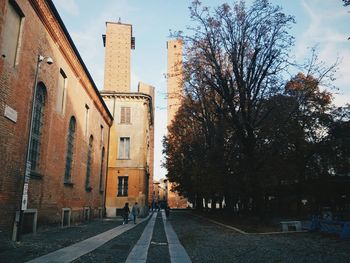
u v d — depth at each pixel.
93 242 14.45
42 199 18.52
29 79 16.17
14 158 14.76
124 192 40.25
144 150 42.16
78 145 26.19
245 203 29.86
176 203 107.62
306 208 48.28
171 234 20.05
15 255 10.28
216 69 24.39
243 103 23.88
